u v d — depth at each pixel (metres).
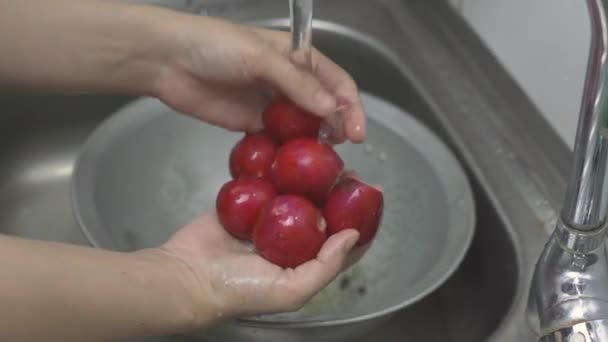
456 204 0.58
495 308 0.59
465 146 0.63
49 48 0.56
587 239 0.44
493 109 0.65
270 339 0.54
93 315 0.43
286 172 0.50
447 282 0.64
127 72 0.57
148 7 0.56
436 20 0.72
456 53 0.69
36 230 0.72
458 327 0.62
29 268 0.42
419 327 0.64
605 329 0.44
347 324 0.52
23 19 0.55
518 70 0.63
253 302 0.46
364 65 0.73
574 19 0.56
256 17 0.74
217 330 0.54
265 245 0.48
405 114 0.64
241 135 0.68
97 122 0.75
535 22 0.59
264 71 0.53
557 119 0.59
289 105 0.53
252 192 0.50
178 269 0.46
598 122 0.40
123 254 0.46
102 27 0.55
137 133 0.64
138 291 0.44
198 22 0.55
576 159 0.42
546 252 0.46
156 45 0.56
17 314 0.41
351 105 0.54
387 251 0.61
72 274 0.43
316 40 0.73
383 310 0.52
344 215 0.50
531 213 0.58
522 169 0.61
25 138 0.74
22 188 0.74
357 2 0.74
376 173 0.64
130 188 0.63
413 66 0.69
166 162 0.66
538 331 0.49
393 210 0.62
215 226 0.51
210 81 0.57
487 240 0.60
